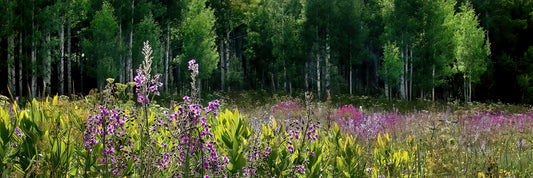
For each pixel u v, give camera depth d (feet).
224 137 13.14
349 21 105.29
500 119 43.32
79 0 82.79
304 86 131.95
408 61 103.96
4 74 86.02
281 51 113.50
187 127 10.30
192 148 10.31
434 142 24.00
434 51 90.63
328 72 108.47
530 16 96.73
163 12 95.55
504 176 18.15
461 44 92.89
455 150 22.70
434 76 93.30
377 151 17.33
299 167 12.54
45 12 75.10
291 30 113.29
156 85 10.66
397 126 36.19
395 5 93.71
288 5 121.90
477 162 20.35
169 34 100.53
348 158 14.88
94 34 82.64
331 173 15.35
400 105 74.13
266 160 12.98
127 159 11.46
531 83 90.33
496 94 97.35
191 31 95.61
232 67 129.49
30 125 12.00
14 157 11.62
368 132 29.19
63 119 13.46
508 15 98.02
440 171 18.54
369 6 128.88
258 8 121.80
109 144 10.93
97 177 11.06
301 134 13.80
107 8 83.66
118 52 81.20
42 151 11.41
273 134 14.21
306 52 107.24
